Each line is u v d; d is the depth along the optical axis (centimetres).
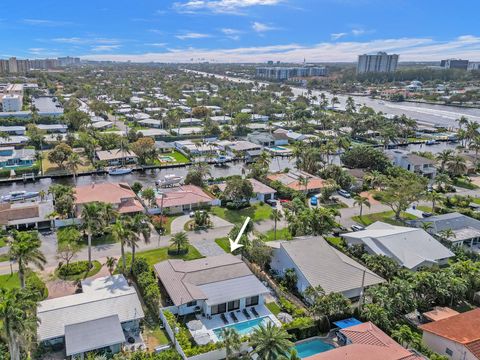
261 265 7762
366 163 14638
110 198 10256
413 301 6309
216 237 9225
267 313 6494
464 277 7062
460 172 14400
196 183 12356
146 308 6462
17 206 9712
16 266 7512
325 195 11744
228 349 5194
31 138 16762
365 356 4903
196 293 6353
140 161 15288
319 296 6406
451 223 9675
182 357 5331
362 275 7175
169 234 9294
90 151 15312
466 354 5175
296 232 8981
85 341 5294
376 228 9438
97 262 7812
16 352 4566
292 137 19725
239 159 16588
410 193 10225
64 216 9594
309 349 5747
